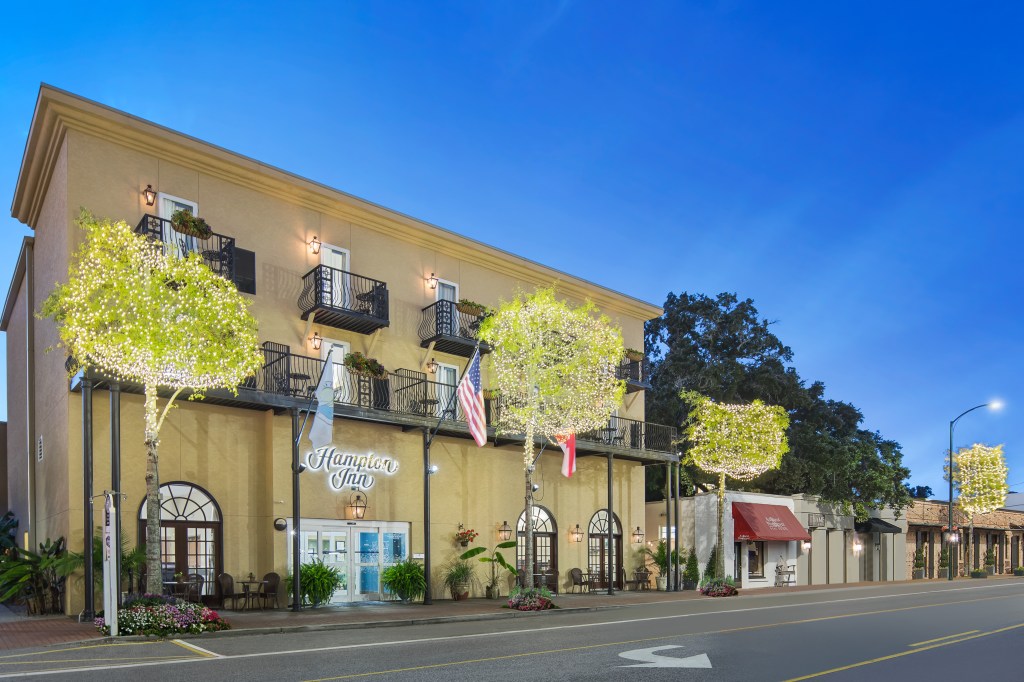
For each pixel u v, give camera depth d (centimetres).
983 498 5012
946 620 1805
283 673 1021
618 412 3203
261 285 2161
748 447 2989
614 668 1080
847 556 4119
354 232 2411
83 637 1373
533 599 2080
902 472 4453
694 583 3219
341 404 2175
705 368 4619
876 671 1084
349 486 2253
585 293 3148
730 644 1352
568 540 2905
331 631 1586
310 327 2238
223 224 2109
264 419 2130
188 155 2047
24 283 2550
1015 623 1744
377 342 2412
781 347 4997
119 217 1922
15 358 2759
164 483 1931
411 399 2448
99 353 1530
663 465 4053
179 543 1939
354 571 2244
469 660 1145
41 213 2244
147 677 987
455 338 2522
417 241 2578
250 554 2055
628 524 3175
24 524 2434
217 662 1120
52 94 1828
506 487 2725
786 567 3703
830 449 4281
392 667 1076
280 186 2225
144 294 1515
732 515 3409
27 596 1850
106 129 1917
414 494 2438
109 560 1398
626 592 2942
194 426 1998
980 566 5484
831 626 1659
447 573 2484
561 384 2319
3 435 3150
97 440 1833
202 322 1570
